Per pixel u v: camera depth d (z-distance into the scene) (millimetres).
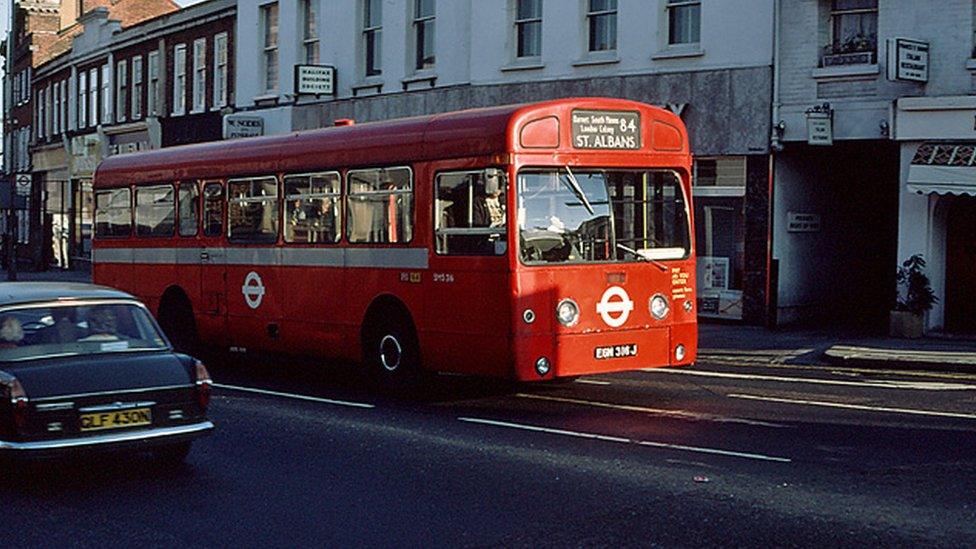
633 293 14078
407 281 14672
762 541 7945
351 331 15648
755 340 21125
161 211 19672
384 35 31672
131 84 47125
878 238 25531
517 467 10461
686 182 14547
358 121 32500
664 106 24484
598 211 13859
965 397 14445
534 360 13375
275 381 16984
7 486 10102
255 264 17422
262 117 36219
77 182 52750
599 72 25906
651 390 15367
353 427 12719
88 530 8633
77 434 9750
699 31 24500
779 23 22891
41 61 61500
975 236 21562
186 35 42344
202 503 9391
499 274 13391
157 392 10102
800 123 22688
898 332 20984
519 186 13320
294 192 16656
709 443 11406
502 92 27922
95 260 21453
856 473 9945
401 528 8508
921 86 21000
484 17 28266
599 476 10016
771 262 23281
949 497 9070
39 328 10234
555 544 7996
